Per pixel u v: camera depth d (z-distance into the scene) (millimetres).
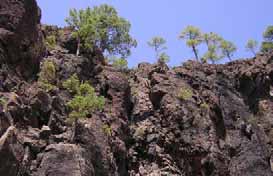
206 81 70562
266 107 70938
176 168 58219
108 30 74062
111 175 51281
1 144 41375
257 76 73938
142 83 67875
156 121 62125
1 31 52562
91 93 54438
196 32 82125
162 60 74438
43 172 44562
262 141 66312
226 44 81938
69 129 51125
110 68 66812
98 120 54625
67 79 58531
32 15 57125
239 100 70938
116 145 55531
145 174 56656
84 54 65250
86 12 70125
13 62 52906
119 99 61844
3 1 54781
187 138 60438
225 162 60531
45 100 51219
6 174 41469
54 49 62812
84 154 47656
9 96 47969
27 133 46938
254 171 61281
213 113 65125
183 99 64438
